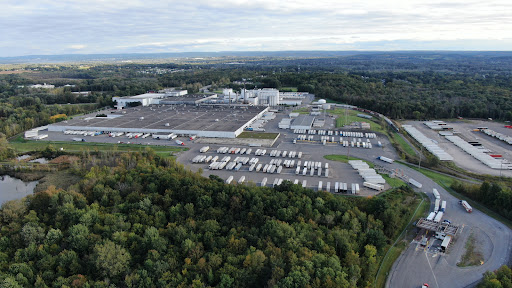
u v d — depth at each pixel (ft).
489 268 328.70
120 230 370.94
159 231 371.35
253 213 395.96
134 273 316.40
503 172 563.89
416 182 512.22
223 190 431.43
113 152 633.61
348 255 324.60
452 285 309.42
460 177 543.80
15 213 405.39
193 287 292.40
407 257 349.82
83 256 349.20
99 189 446.60
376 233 358.43
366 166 582.76
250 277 304.71
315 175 549.13
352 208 415.64
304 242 344.69
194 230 373.40
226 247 342.64
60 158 646.74
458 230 393.09
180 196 438.81
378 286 311.27
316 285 286.25
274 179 533.14
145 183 470.80
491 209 439.22
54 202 422.00
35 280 317.63
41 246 350.02
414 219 420.36
